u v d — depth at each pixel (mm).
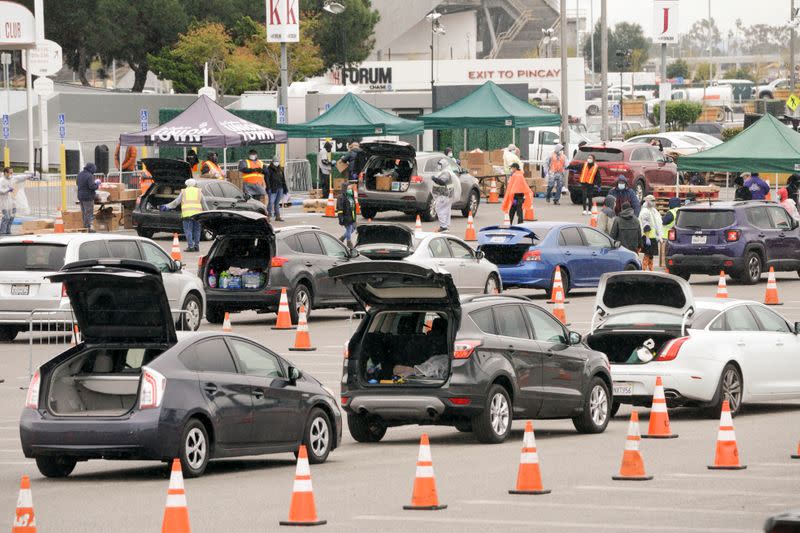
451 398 37406
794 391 46188
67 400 33188
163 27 186625
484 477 32906
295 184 133125
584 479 32500
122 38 186375
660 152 119250
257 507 29172
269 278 63500
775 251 79688
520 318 39750
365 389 38094
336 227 102250
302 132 117000
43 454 32406
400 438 41375
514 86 159125
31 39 128875
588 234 74500
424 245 67938
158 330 33312
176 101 173250
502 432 38625
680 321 43688
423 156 106062
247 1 191375
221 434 33344
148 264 32906
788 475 32969
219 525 27109
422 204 104688
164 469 35688
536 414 39719
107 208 99875
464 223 106750
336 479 33156
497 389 38250
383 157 105062
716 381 43500
